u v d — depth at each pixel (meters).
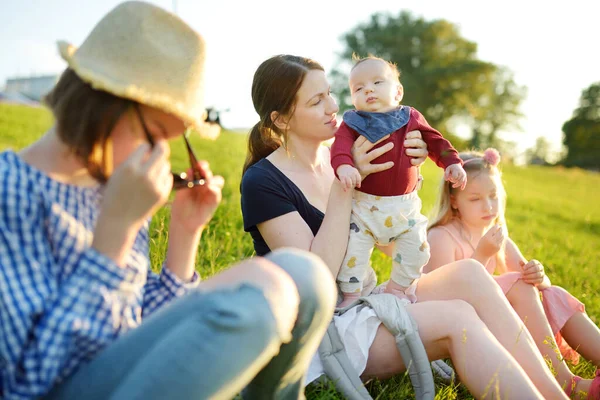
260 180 2.64
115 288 1.48
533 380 2.32
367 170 2.61
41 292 1.42
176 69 1.65
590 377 2.99
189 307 1.42
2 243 1.42
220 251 4.09
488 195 3.22
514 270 3.33
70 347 1.44
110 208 1.45
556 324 2.99
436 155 2.80
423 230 2.70
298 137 2.79
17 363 1.39
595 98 64.06
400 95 2.88
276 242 2.62
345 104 63.41
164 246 3.42
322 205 2.80
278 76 2.72
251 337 1.35
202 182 1.81
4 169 1.47
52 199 1.53
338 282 2.69
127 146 1.61
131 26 1.63
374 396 2.49
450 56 66.06
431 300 2.52
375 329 2.37
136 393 1.35
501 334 2.42
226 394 1.41
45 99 1.61
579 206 16.19
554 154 65.50
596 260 7.34
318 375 2.33
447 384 2.74
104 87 1.51
